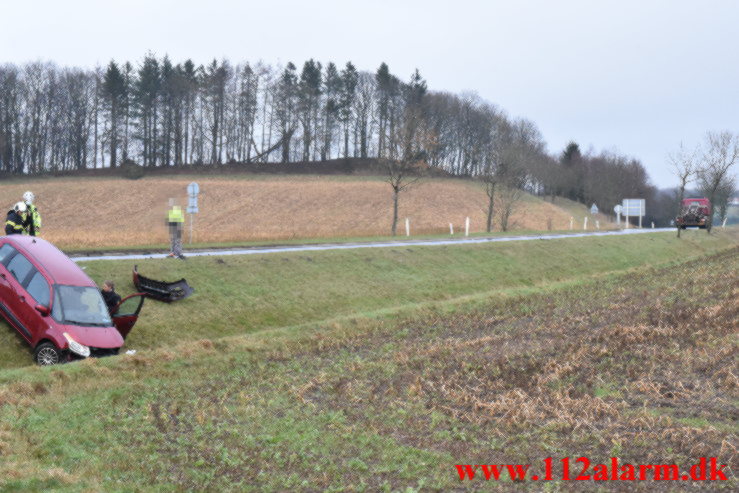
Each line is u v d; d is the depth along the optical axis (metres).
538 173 135.62
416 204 97.00
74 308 16.81
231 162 126.75
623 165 153.62
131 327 18.64
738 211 122.62
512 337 20.94
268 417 13.16
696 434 11.62
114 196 87.12
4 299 17.25
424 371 16.73
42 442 11.32
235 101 132.75
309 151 141.75
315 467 10.62
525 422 12.57
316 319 25.50
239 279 26.27
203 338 21.23
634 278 37.16
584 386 14.97
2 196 86.00
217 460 10.96
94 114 128.25
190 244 33.44
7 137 115.38
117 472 10.41
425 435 12.15
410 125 62.94
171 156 133.25
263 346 19.36
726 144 68.94
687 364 16.23
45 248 18.16
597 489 9.56
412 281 32.16
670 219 158.38
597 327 21.64
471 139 144.25
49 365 15.27
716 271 35.97
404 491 9.67
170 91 128.25
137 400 13.95
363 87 144.62
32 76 121.44
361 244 38.88
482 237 49.09
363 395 14.73
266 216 83.81
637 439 11.50
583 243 49.22
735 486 9.55
